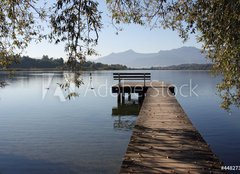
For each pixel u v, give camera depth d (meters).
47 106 25.47
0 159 10.59
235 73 6.79
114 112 21.56
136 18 7.70
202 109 22.75
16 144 12.62
